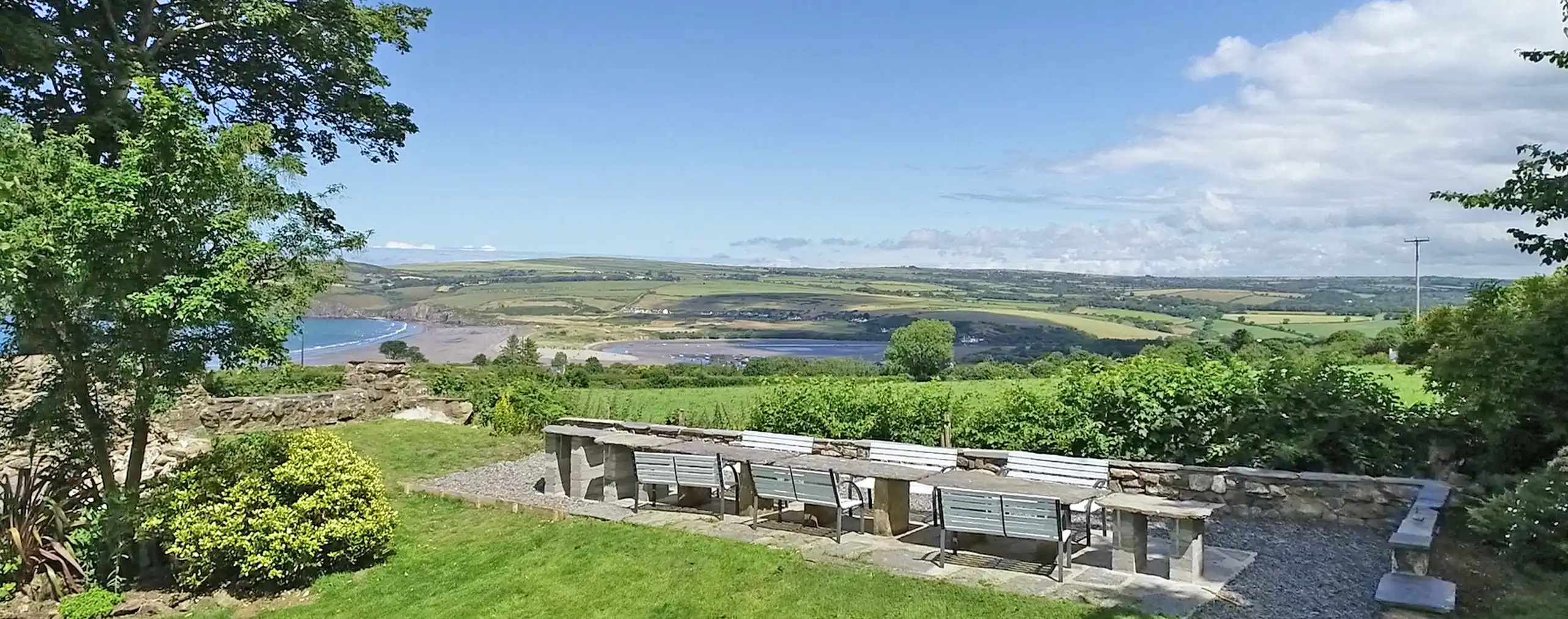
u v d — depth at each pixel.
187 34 13.60
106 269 6.06
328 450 7.18
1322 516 7.57
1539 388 6.81
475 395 16.14
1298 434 8.05
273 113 15.33
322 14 13.83
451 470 11.08
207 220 6.30
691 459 7.96
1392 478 7.35
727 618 5.55
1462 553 6.13
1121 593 5.68
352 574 7.00
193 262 6.37
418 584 6.68
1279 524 7.52
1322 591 5.69
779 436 10.41
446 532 8.09
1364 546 6.79
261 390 15.71
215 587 6.83
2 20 10.59
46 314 6.25
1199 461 8.48
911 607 5.52
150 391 6.54
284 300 7.10
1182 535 5.95
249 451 7.11
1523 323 6.88
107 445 7.27
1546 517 5.63
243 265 6.28
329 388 16.75
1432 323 7.90
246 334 6.77
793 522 7.84
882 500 7.25
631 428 11.76
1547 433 6.98
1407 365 9.15
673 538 7.24
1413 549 5.16
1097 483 7.81
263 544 6.64
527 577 6.56
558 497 9.18
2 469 8.20
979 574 6.16
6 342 6.62
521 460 11.70
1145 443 8.73
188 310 5.94
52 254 5.83
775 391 11.81
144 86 6.09
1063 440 9.05
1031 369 23.20
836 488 7.03
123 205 5.82
